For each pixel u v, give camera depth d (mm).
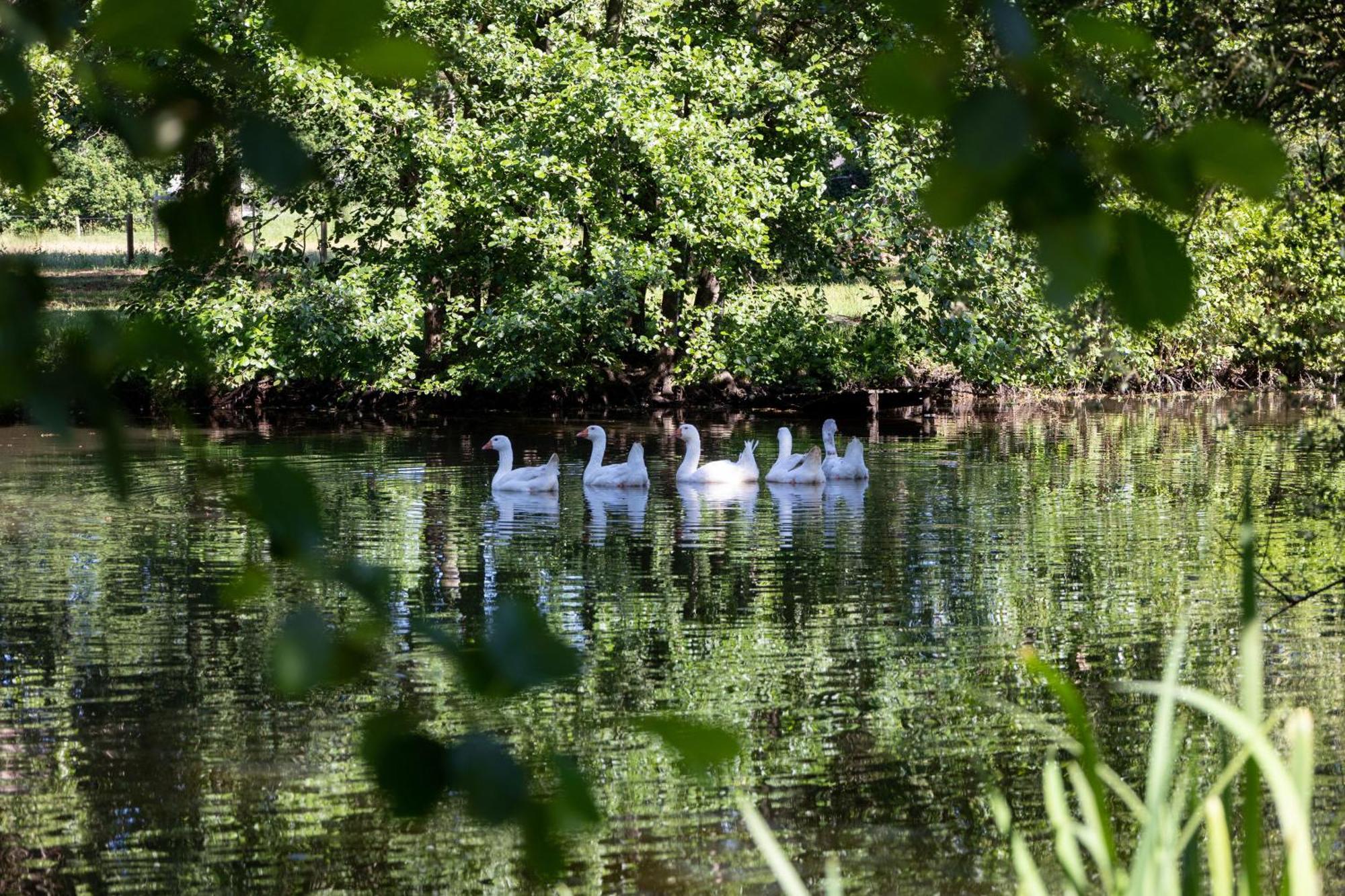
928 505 29672
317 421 45250
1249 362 52656
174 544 24328
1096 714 14711
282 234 68812
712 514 29016
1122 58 2328
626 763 13047
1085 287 2400
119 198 59375
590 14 47000
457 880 10906
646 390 49531
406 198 45906
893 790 12680
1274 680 15602
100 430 2297
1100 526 26391
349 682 2422
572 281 45875
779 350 45719
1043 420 46062
